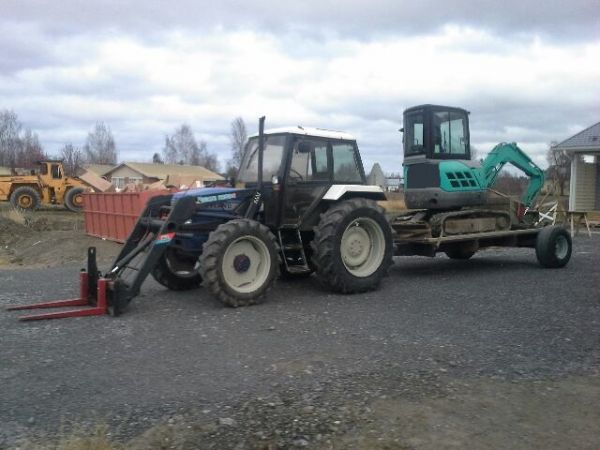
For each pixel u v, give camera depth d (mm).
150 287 8531
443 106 10023
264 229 7254
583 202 20750
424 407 3973
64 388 4344
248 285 7207
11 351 5273
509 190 11516
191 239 7645
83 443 3324
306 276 9336
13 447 3381
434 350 5246
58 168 29219
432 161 9797
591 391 4270
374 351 5223
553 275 9562
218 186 8812
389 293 7996
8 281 9320
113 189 17531
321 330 5965
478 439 3516
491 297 7625
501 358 5020
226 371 4703
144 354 5172
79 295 7844
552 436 3555
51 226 21250
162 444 3436
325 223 7805
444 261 11562
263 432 3600
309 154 8148
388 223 8352
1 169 57188
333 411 3902
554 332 5848
